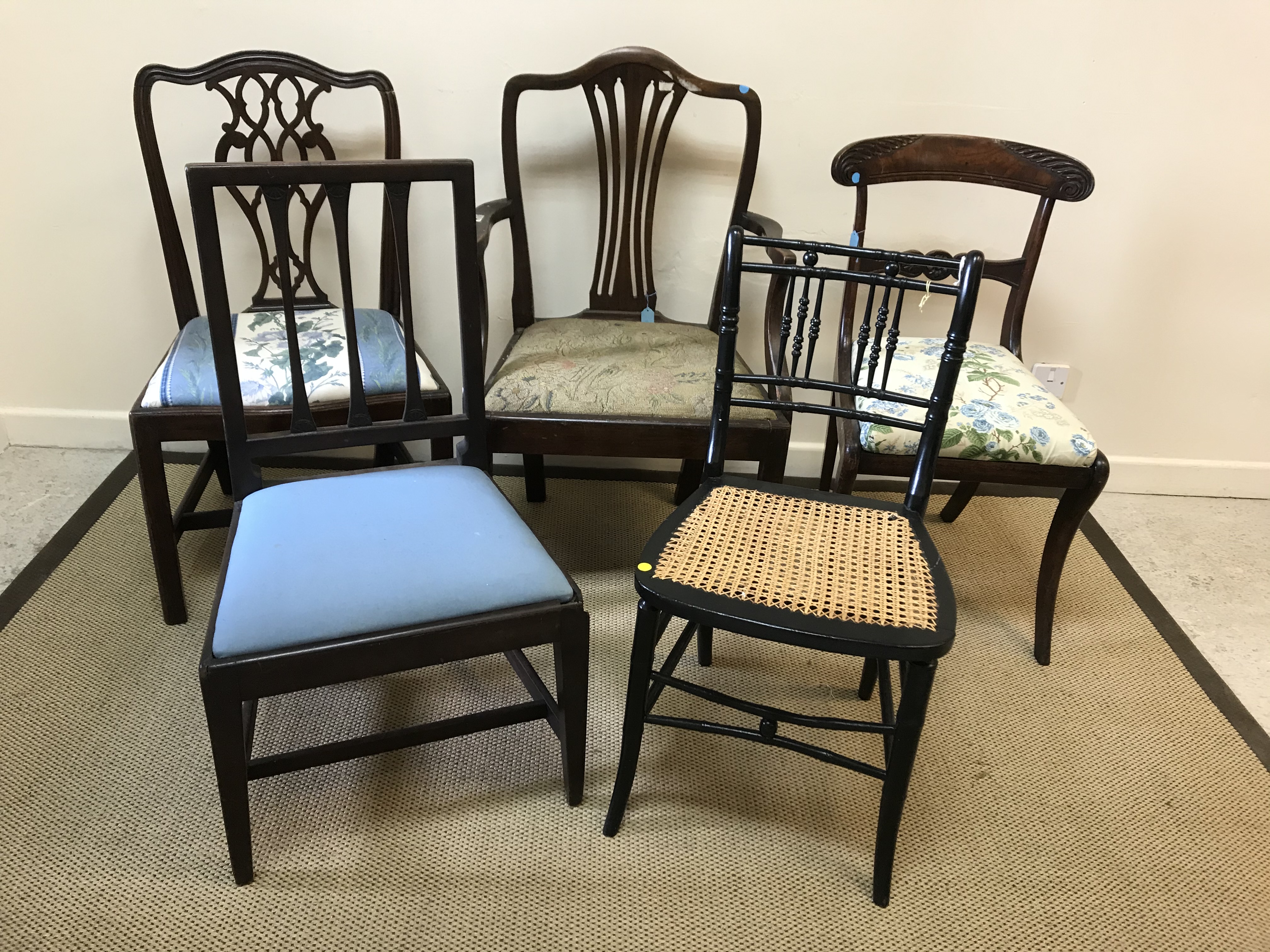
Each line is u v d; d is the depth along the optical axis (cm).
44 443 203
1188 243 185
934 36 166
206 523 151
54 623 150
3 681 137
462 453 136
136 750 127
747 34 165
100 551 170
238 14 162
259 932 104
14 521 177
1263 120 172
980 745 137
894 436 138
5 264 182
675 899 110
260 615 94
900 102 172
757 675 149
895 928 108
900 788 102
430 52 166
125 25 162
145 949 101
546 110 170
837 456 172
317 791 122
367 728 134
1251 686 153
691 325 174
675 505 197
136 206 177
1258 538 198
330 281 186
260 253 180
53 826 115
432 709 138
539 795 124
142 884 108
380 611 96
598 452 141
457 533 108
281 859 112
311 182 106
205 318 161
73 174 174
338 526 107
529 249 175
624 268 173
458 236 116
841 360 155
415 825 118
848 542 110
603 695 143
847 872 115
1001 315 193
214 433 136
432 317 192
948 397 112
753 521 113
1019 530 196
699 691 110
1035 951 107
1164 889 115
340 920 105
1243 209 181
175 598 149
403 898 108
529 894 110
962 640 161
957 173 152
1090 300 192
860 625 94
